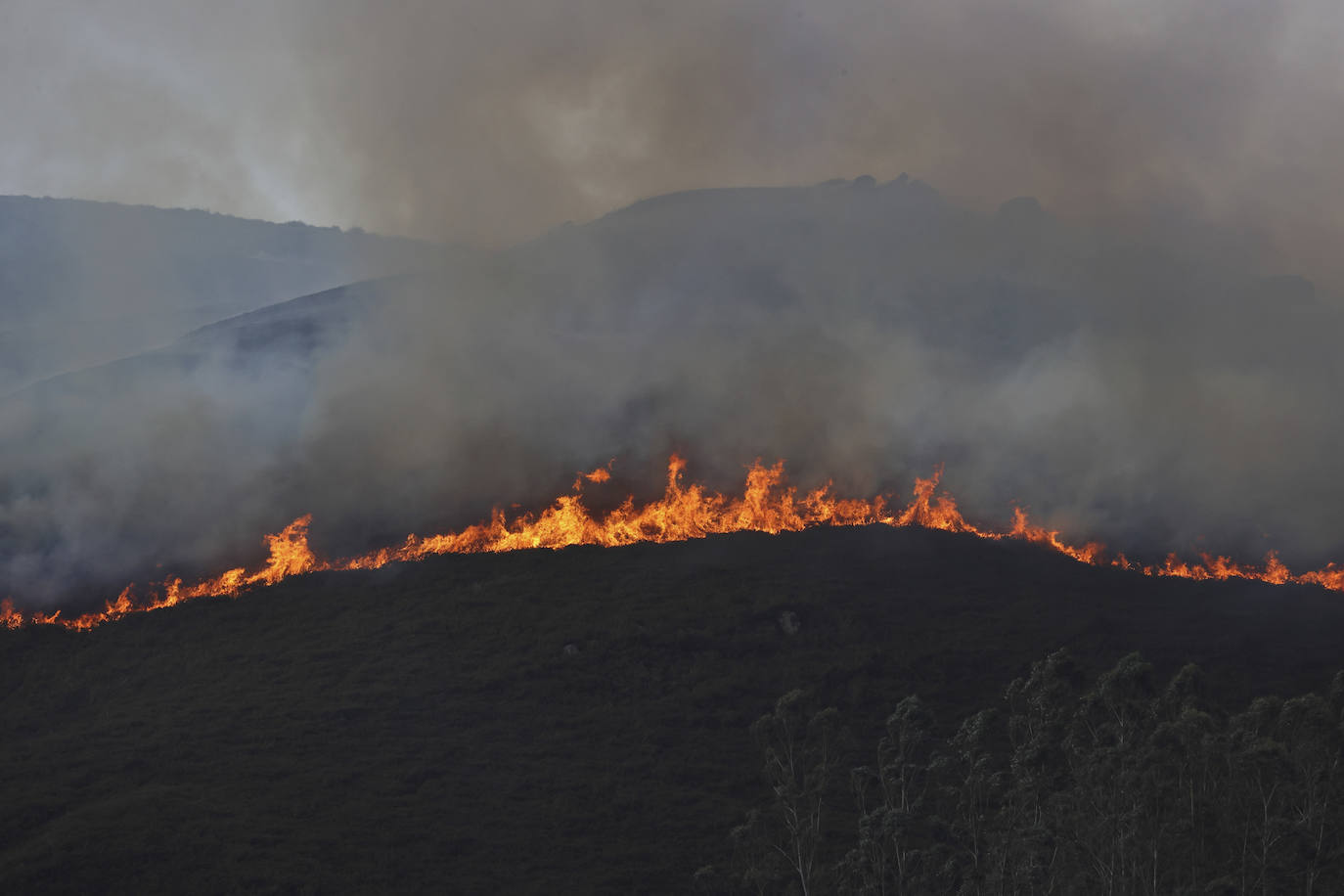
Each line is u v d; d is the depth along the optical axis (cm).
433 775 5766
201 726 6059
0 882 4541
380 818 5303
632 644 7094
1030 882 4509
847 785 5881
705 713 6538
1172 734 4734
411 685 6631
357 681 6656
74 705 6550
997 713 6550
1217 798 4662
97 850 4766
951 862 4750
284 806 5303
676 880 5062
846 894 4784
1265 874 4256
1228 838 4575
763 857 5194
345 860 4922
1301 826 4312
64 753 5750
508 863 5084
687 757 6131
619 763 6028
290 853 4903
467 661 6906
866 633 7269
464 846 5166
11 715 6384
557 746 6172
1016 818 4884
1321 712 4653
